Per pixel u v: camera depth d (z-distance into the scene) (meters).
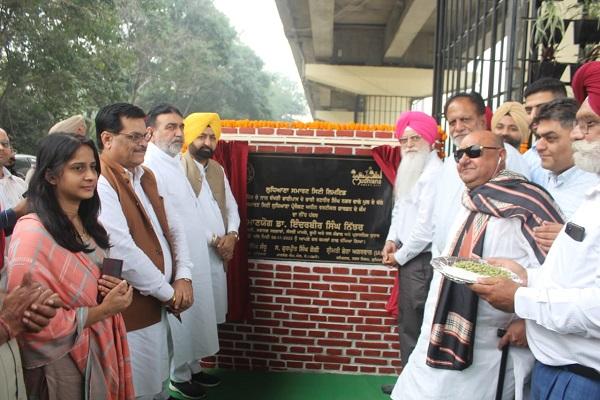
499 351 2.19
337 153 4.02
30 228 1.92
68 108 15.33
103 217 2.49
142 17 24.89
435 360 2.22
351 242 4.07
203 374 3.91
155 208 2.91
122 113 2.62
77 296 1.98
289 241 4.11
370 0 13.01
